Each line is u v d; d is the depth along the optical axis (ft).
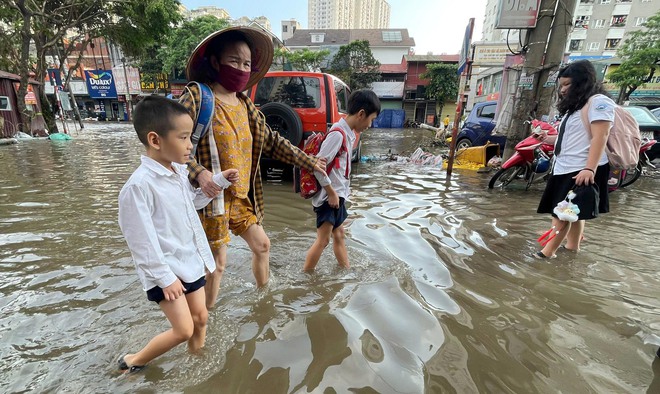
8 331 6.43
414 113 116.67
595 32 105.60
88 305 7.31
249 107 7.59
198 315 5.78
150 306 7.30
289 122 18.03
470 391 5.24
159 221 5.23
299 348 6.09
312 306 7.41
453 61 110.11
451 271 9.27
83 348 6.01
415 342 6.32
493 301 7.82
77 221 12.62
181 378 5.40
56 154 31.12
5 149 34.53
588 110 9.52
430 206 15.52
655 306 7.78
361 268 9.27
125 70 106.22
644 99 83.41
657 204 17.26
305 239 11.40
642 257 10.53
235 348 6.08
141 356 5.47
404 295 7.93
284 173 22.41
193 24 97.86
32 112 50.06
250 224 7.59
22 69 47.34
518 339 6.51
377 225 12.75
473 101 75.56
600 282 8.87
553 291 8.35
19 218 12.92
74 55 129.49
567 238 11.19
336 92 20.44
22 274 8.62
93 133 57.93
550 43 20.56
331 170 8.55
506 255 10.44
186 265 5.55
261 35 7.17
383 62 138.51
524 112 21.90
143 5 52.11
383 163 28.86
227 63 6.63
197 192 6.40
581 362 5.96
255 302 7.54
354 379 5.40
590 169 9.40
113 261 9.39
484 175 23.53
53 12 51.03
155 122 4.97
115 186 18.35
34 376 5.37
